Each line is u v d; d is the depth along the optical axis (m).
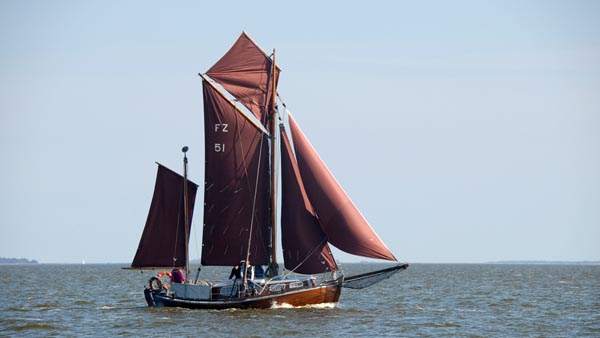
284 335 183.62
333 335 184.62
